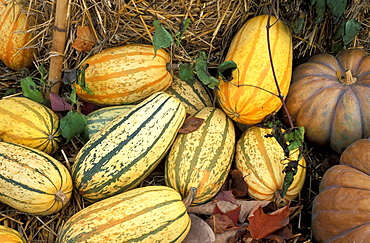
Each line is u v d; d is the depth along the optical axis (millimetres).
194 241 953
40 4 1028
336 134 1061
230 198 1001
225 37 1086
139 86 1037
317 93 1065
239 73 1014
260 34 1030
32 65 1131
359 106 1043
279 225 974
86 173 959
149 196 923
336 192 970
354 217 941
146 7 1009
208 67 1088
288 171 979
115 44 1052
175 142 1018
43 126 1000
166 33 989
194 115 1050
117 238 889
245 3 1043
